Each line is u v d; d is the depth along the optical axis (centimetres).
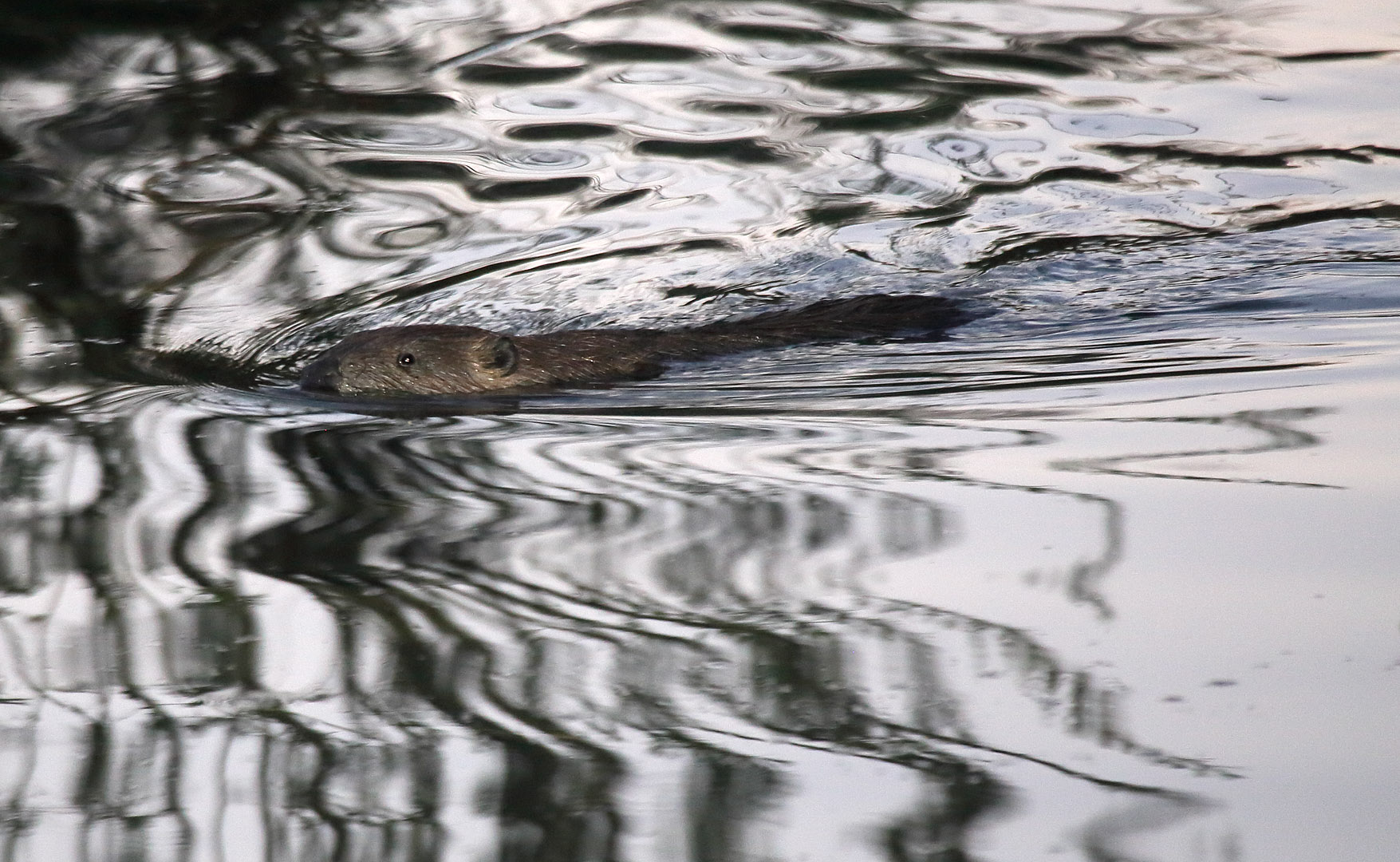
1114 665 1050
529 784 966
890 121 2683
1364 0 3216
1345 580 1141
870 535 1297
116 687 1120
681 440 1605
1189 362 1758
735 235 2314
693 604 1195
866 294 2141
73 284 2125
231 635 1185
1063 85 2817
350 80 2800
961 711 1015
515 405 1808
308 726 1053
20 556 1337
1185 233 2288
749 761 984
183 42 2853
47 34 2831
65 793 988
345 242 2281
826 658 1097
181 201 2380
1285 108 2716
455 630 1177
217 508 1435
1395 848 825
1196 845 845
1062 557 1221
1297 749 931
